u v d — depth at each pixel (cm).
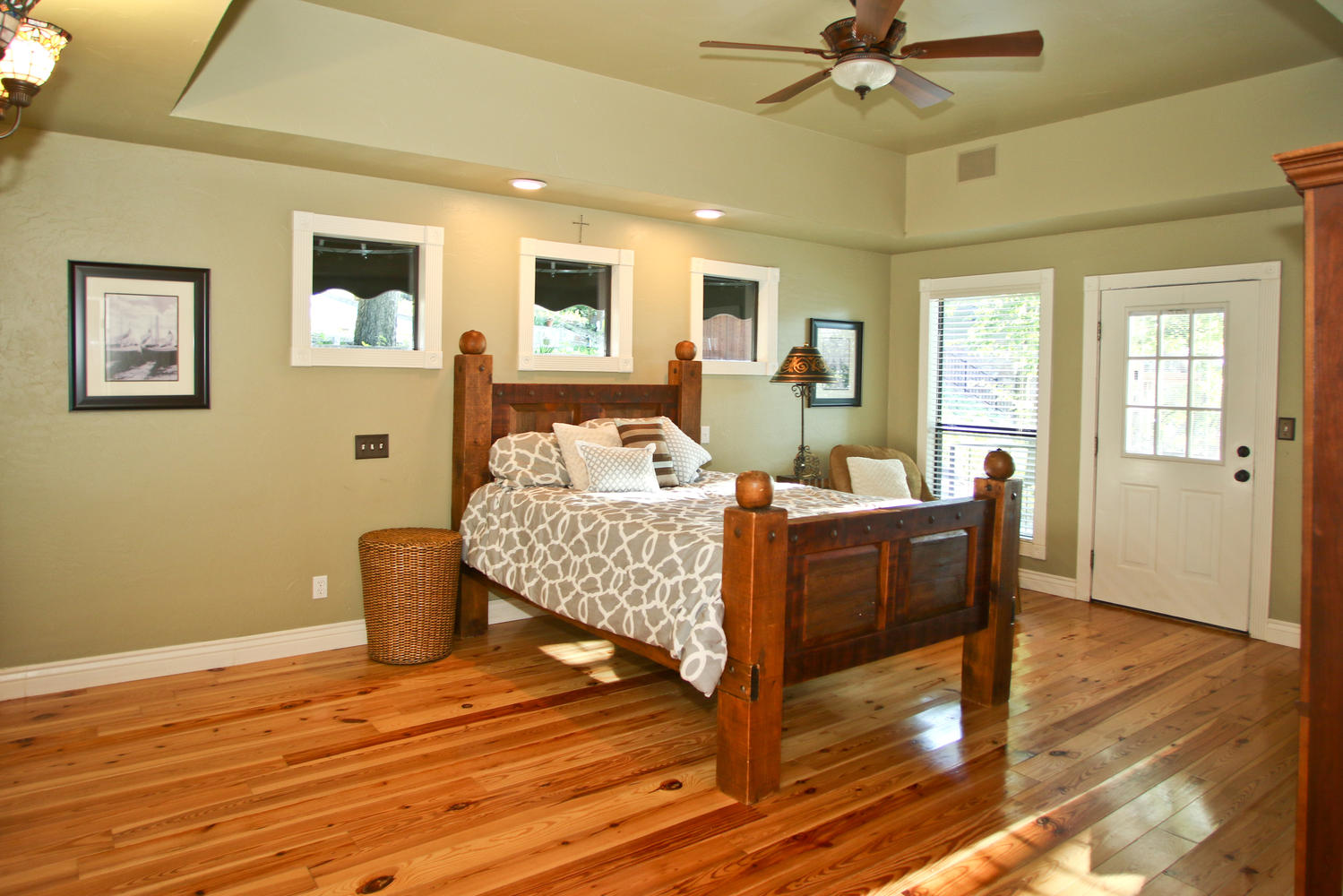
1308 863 173
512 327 436
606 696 342
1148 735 311
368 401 397
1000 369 557
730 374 523
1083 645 421
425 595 372
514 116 374
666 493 397
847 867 221
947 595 320
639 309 481
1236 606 444
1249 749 298
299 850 225
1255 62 374
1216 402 452
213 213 355
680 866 221
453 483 420
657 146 420
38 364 325
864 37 261
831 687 360
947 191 518
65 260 327
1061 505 522
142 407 344
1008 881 217
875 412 612
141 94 285
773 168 468
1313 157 165
